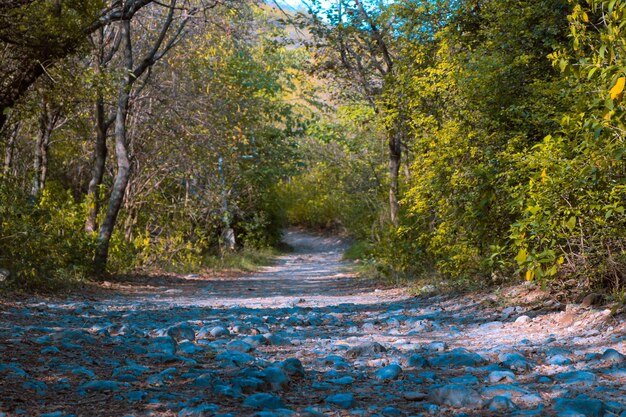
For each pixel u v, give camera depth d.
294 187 58.91
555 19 11.38
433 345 6.57
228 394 4.43
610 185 7.03
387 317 9.66
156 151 23.61
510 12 11.95
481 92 11.48
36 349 6.11
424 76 13.57
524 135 10.30
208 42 23.75
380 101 16.70
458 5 14.57
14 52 12.41
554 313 8.10
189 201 27.61
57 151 26.47
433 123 13.07
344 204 40.19
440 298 11.95
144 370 5.30
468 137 11.65
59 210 17.55
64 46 12.17
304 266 34.47
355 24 19.97
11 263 12.49
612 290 7.93
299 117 33.34
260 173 33.69
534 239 8.08
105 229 18.47
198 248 26.30
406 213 16.83
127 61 18.78
